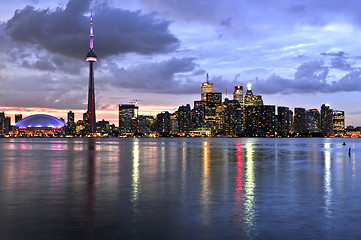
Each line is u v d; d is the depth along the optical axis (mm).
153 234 17703
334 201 26734
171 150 128625
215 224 19656
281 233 17891
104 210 23297
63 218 21062
